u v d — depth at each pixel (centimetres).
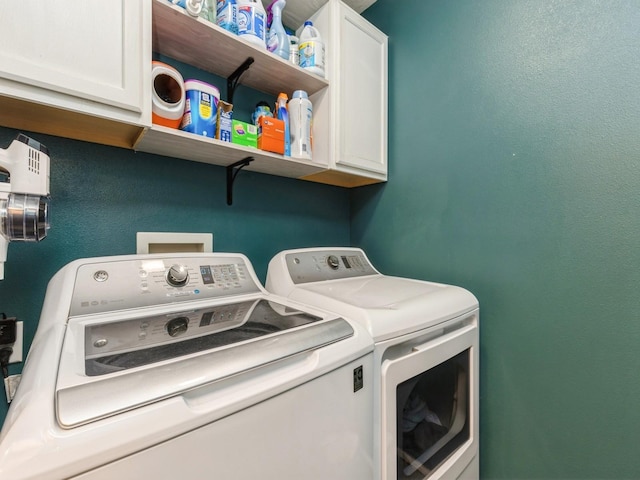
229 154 120
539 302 119
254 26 115
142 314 82
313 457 63
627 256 100
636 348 99
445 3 146
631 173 99
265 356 58
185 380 48
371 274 156
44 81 70
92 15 77
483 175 133
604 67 103
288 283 122
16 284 94
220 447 48
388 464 82
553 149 114
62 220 101
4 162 67
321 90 145
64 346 60
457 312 109
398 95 166
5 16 66
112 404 42
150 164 119
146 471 41
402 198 166
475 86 135
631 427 100
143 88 86
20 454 34
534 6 118
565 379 113
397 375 84
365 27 153
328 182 178
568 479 112
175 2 93
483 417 134
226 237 142
